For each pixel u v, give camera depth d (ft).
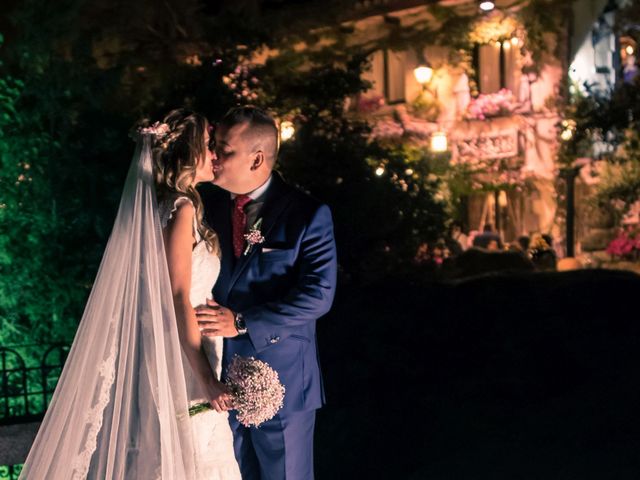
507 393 21.75
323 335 25.21
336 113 33.91
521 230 60.95
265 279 13.34
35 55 25.45
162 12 36.91
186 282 11.82
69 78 25.39
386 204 31.32
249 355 13.47
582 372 22.45
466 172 60.08
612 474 17.16
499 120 59.93
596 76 60.59
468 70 59.77
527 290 26.99
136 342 11.48
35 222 24.68
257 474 14.03
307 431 13.79
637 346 23.20
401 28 57.82
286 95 33.37
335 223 30.83
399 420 20.98
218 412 12.23
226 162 13.01
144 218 11.58
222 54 31.42
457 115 60.03
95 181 24.72
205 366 11.91
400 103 59.93
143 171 11.80
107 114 25.57
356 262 30.86
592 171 52.01
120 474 11.27
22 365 19.43
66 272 24.61
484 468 18.16
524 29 58.34
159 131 11.93
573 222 54.80
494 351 23.88
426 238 32.99
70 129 24.95
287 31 48.93
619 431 19.13
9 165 24.81
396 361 23.56
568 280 27.66
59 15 25.58
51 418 11.52
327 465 19.71
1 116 24.82
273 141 13.26
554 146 58.54
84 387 11.39
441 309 26.04
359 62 34.65
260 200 13.62
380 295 27.37
